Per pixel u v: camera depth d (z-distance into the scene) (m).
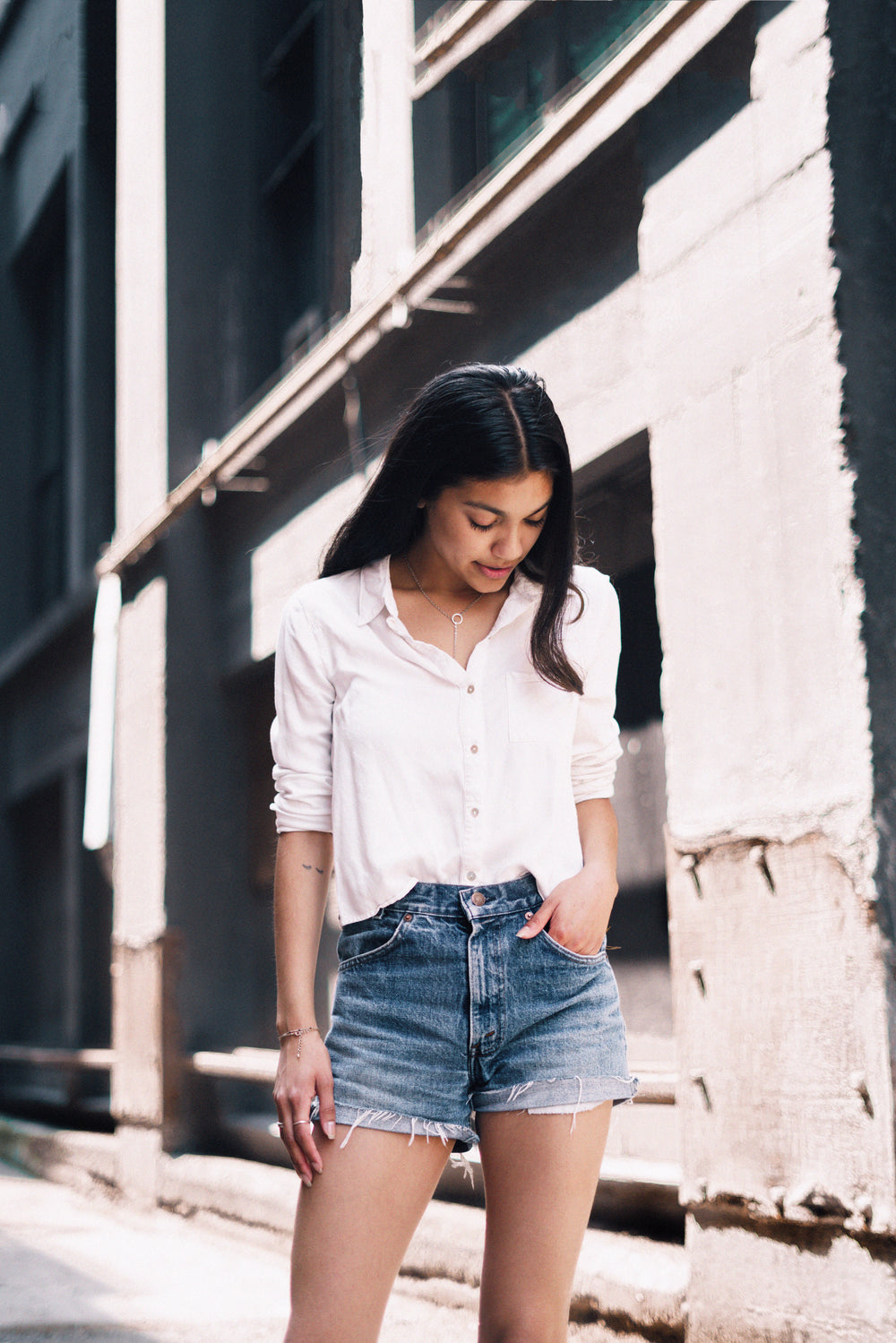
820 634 2.93
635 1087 1.94
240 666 6.71
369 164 5.30
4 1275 4.66
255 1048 6.63
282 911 1.98
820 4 3.02
